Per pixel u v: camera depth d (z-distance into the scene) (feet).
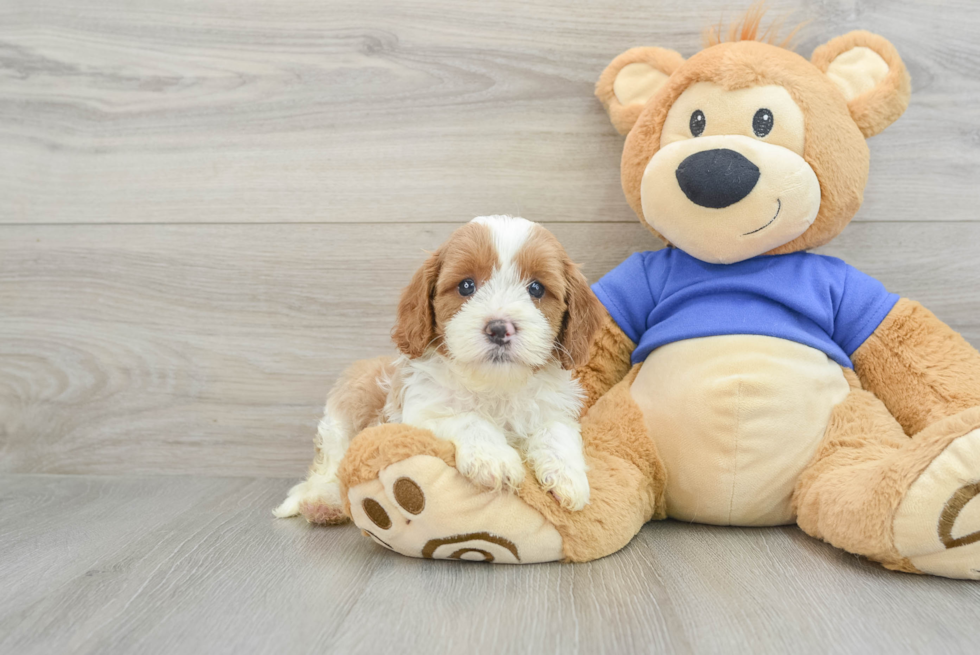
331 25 7.52
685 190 5.86
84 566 5.19
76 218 7.84
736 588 4.65
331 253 7.68
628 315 6.64
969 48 7.11
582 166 7.46
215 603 4.53
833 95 6.02
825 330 6.20
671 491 5.98
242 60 7.61
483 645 3.92
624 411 6.11
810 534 5.57
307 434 7.79
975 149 7.20
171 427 7.89
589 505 5.20
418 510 4.96
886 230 7.29
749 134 5.90
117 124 7.75
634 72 6.73
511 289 5.32
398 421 5.86
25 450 7.98
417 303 5.66
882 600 4.43
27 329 7.94
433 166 7.55
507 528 4.99
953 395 5.74
